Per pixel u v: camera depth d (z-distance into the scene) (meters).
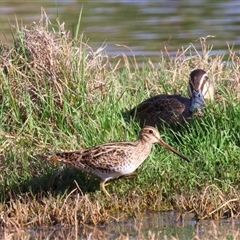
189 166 12.51
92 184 12.22
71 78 14.46
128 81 16.45
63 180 12.22
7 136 13.38
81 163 11.75
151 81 16.33
